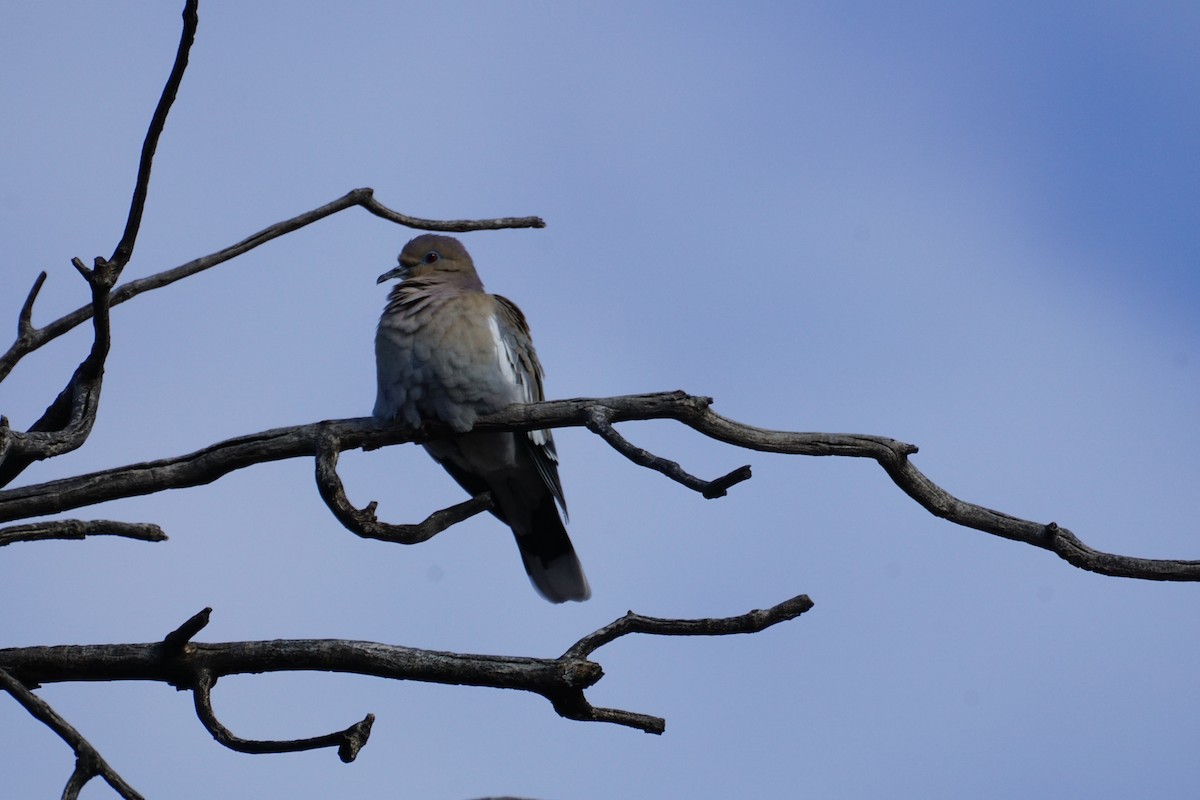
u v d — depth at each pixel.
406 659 9.39
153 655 9.56
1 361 11.02
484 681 9.24
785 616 9.15
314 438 10.56
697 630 9.23
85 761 8.47
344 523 9.19
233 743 9.30
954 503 10.04
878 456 9.86
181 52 8.75
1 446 9.91
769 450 9.89
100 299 9.97
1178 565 9.79
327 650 9.47
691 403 9.67
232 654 9.56
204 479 10.52
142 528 9.76
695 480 8.98
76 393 10.90
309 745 9.20
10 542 9.45
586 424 9.81
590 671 9.03
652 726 9.40
